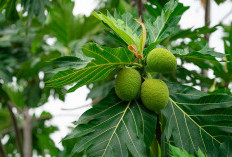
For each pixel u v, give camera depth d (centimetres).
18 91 436
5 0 291
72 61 177
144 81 181
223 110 184
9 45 374
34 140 446
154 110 180
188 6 212
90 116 180
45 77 265
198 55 183
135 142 172
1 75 321
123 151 171
